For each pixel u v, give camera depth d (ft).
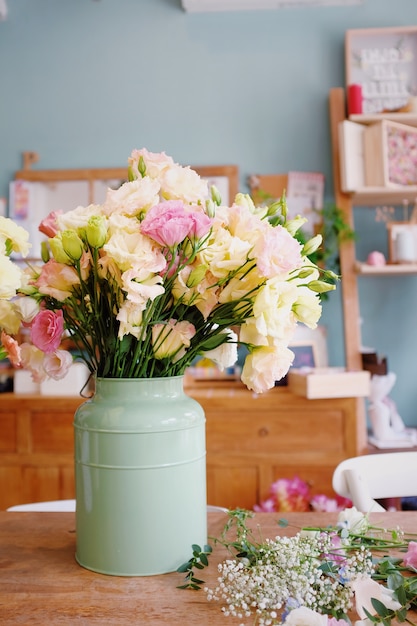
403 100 9.87
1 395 8.93
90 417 3.00
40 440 8.80
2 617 2.57
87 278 2.92
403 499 8.66
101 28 10.34
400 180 9.16
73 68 10.35
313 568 2.63
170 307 3.03
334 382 8.38
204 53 10.24
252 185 10.10
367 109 9.89
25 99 10.37
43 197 10.12
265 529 3.55
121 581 2.91
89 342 3.36
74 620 2.54
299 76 10.16
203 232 2.74
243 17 10.23
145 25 10.32
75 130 10.31
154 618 2.56
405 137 9.19
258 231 2.89
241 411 8.59
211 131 10.22
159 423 2.94
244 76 10.22
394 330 10.03
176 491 2.98
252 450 8.57
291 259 2.72
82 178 10.11
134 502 2.92
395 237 9.52
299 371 8.79
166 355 2.97
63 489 8.76
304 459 8.52
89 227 2.70
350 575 2.64
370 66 9.94
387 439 8.88
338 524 3.28
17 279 2.84
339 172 9.59
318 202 9.96
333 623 2.28
